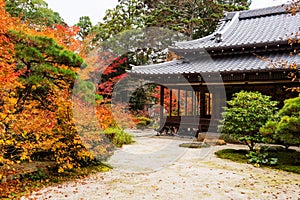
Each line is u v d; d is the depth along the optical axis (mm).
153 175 6418
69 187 5434
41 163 6590
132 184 5695
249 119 8414
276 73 10711
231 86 12336
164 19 19047
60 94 5867
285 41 11484
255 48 12602
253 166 7480
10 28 5320
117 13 19641
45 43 5367
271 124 7867
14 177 5707
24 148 5336
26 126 5234
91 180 5941
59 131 5906
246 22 15727
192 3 22031
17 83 4961
